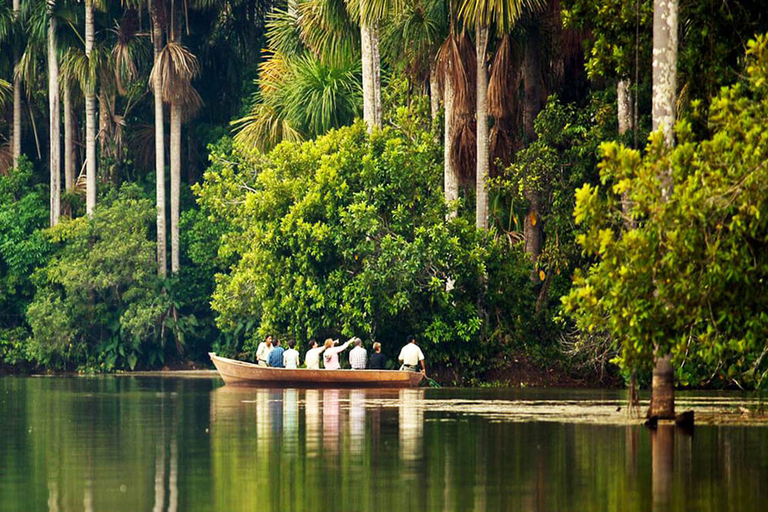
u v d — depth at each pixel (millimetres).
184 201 184250
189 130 189625
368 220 117375
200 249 174250
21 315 182625
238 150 154375
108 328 172875
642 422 67188
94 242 175250
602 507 37125
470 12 110062
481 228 120375
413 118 138250
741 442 55531
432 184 121812
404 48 121250
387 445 54469
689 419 65750
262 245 127000
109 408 83000
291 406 83062
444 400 90938
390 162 119812
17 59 186875
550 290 121562
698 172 56406
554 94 119812
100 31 183875
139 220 174375
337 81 137625
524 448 52844
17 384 129625
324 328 125250
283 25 146375
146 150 189625
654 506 37250
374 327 121688
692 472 44906
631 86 90250
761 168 55812
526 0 110750
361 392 105125
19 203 181250
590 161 114938
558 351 119812
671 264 56812
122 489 41438
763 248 58844
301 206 120812
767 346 75938
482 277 121562
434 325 118812
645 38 77562
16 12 183750
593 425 64938
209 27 187000
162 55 170000
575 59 124812
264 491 40688
